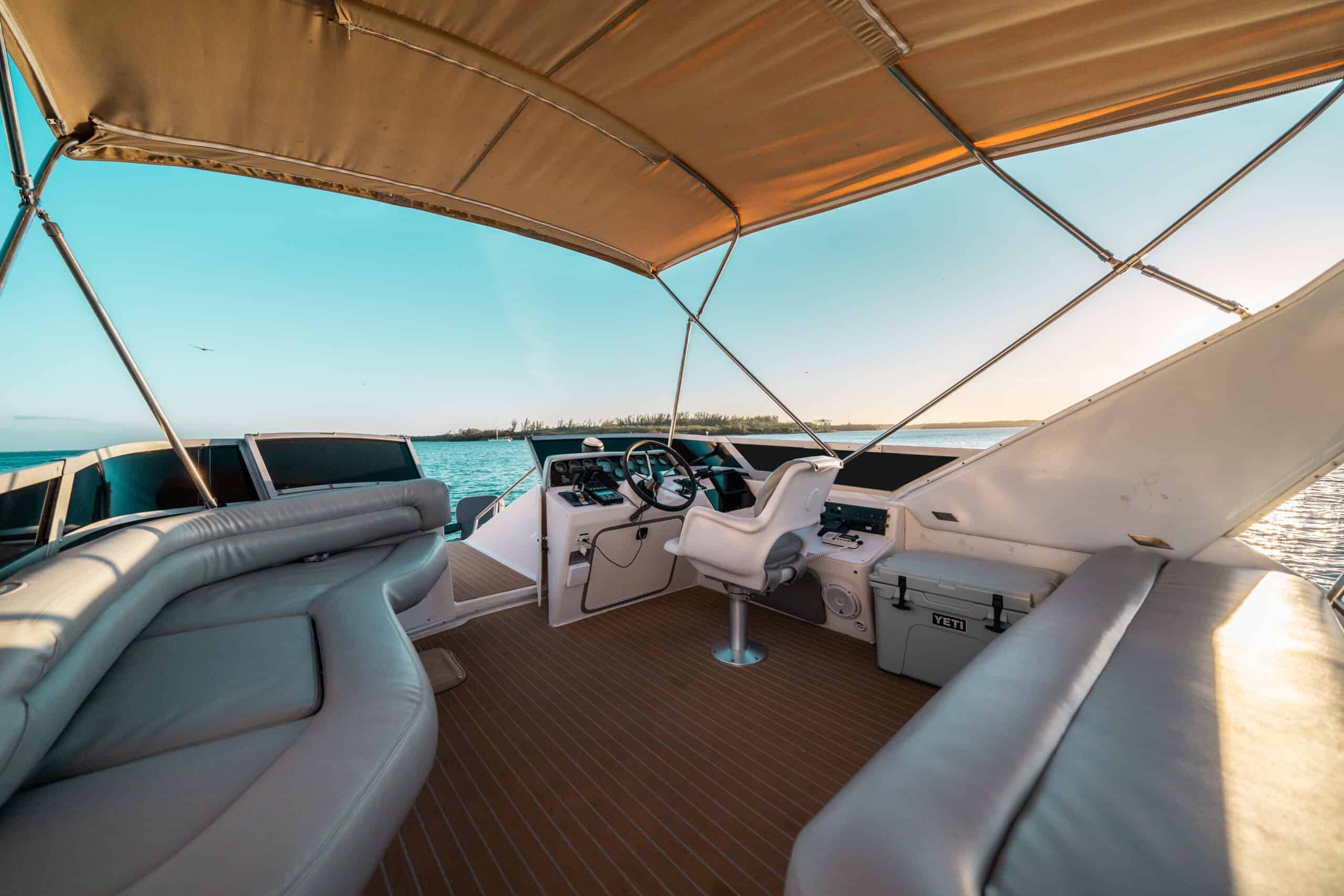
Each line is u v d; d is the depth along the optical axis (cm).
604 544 285
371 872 82
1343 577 150
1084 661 106
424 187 254
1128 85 169
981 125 197
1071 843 59
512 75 168
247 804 77
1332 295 149
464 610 290
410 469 333
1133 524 191
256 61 162
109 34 142
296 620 151
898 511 268
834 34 154
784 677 226
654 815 147
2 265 143
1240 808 64
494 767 167
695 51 163
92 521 200
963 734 79
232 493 261
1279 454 161
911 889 52
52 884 65
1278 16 133
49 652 89
